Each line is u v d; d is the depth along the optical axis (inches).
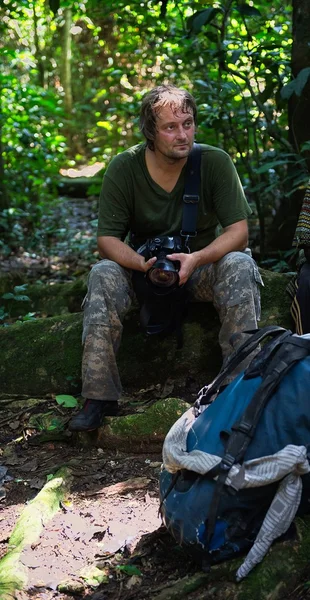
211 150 138.5
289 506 89.4
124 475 126.9
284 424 91.0
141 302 140.5
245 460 90.1
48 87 558.9
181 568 99.2
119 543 106.3
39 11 377.4
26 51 475.8
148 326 142.2
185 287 140.8
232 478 88.7
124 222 140.9
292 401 91.9
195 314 153.6
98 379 133.0
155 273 130.2
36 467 132.0
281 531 90.7
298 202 199.9
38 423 145.2
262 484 88.6
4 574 99.5
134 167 138.4
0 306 199.3
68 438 139.8
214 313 152.9
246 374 97.1
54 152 358.6
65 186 396.2
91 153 540.1
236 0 196.2
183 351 152.5
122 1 234.5
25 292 198.5
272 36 214.8
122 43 324.5
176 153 131.3
